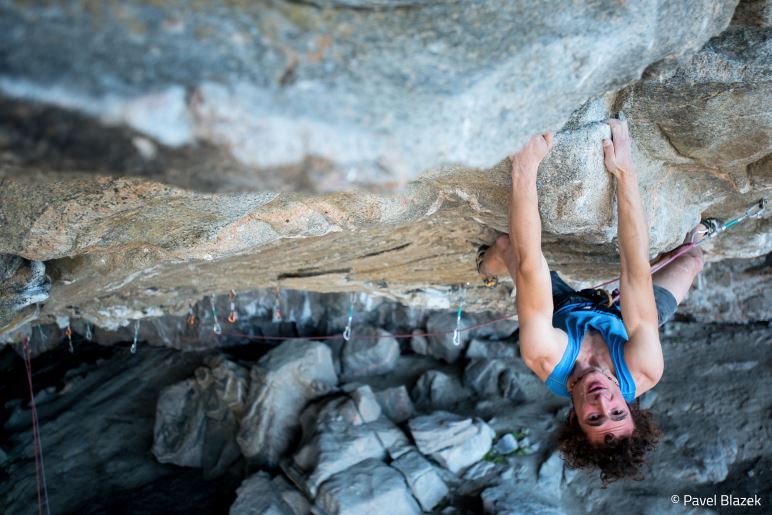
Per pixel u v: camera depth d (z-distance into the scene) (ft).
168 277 16.72
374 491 25.26
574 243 13.08
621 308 9.82
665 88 9.00
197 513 29.07
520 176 8.77
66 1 4.21
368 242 14.53
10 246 8.57
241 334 32.37
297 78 4.75
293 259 15.65
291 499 26.50
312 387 29.96
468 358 32.40
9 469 30.76
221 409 31.07
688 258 12.55
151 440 32.63
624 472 9.64
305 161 4.81
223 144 4.58
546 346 9.62
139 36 4.36
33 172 5.17
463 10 5.49
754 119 9.16
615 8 5.99
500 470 26.96
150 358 35.14
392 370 33.30
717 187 11.76
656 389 27.84
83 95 4.14
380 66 5.07
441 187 10.34
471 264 16.19
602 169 9.16
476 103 5.39
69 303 17.57
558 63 5.90
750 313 27.07
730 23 8.34
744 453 24.73
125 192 7.88
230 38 4.61
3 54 4.04
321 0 4.99
